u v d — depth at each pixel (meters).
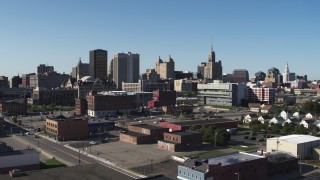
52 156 148.62
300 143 145.38
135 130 193.38
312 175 122.56
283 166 127.25
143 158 146.12
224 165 107.06
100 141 182.12
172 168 130.62
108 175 103.25
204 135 178.38
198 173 102.69
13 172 100.88
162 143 165.25
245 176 112.06
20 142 181.12
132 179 100.00
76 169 108.44
